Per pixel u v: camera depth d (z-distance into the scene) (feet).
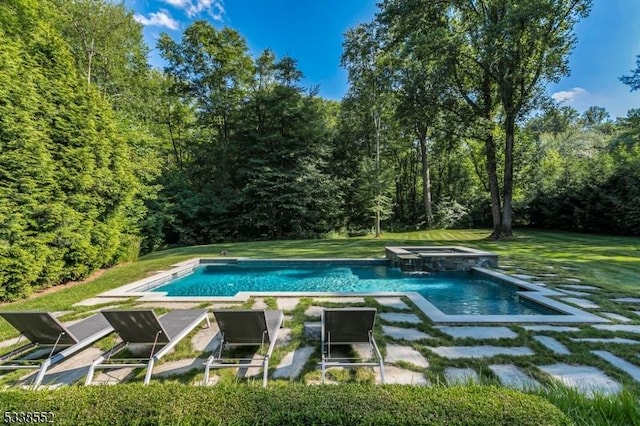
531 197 67.26
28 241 20.07
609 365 10.01
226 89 68.08
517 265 28.43
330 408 5.51
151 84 60.03
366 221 75.82
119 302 18.07
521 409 5.44
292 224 65.77
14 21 24.36
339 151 78.64
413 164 85.92
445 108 48.32
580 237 50.26
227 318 10.19
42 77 23.39
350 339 10.85
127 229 36.22
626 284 21.06
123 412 5.57
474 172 83.20
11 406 5.64
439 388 6.32
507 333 12.76
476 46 42.24
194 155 68.28
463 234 61.21
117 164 30.30
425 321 14.29
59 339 10.76
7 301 18.66
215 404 5.72
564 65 42.37
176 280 27.91
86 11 45.62
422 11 45.44
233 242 59.88
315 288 25.35
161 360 10.95
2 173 19.25
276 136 64.08
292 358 11.03
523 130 56.08
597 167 59.57
